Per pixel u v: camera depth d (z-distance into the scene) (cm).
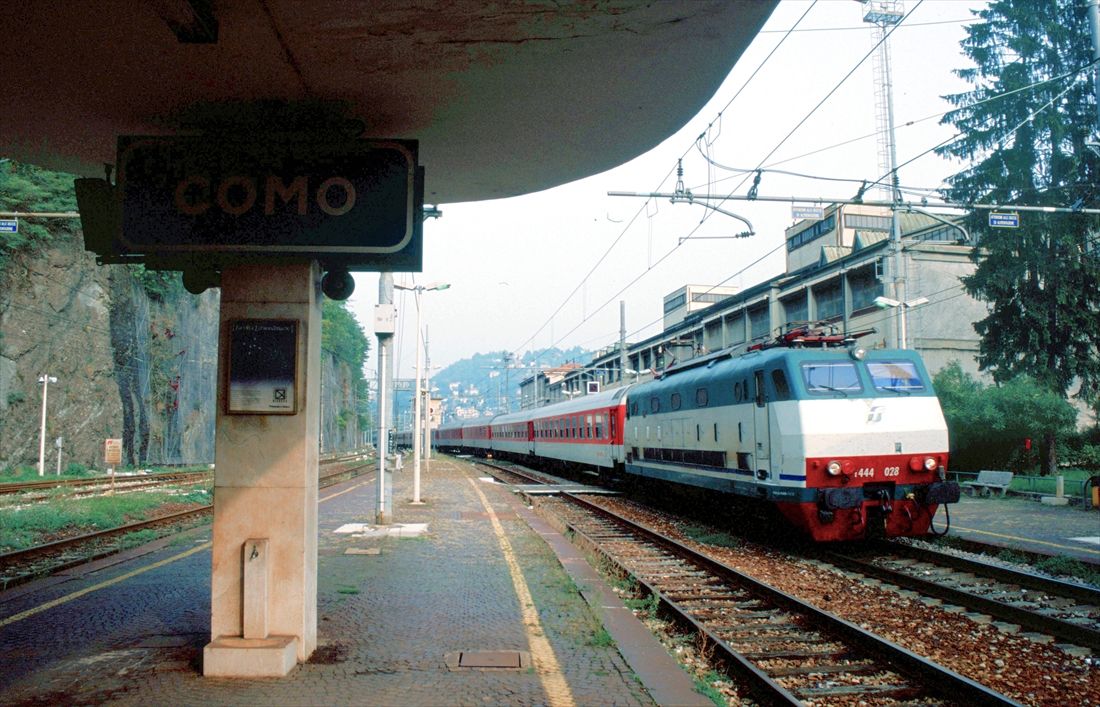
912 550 1170
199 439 5366
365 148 552
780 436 1215
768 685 559
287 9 405
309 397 579
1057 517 1591
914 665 617
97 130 595
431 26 430
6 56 458
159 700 486
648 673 547
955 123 2473
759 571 1084
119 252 545
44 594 810
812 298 3541
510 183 742
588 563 1016
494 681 528
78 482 2672
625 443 2217
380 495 1380
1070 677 622
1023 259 2300
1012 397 2308
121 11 402
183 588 840
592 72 499
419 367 2131
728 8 419
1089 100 2295
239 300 570
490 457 5556
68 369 3797
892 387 1209
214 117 569
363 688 511
